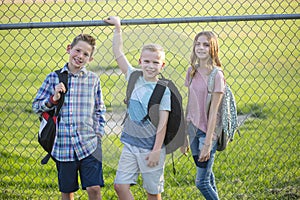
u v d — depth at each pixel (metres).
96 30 10.95
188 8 17.39
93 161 4.89
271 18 5.61
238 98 10.02
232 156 7.32
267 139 7.40
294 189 6.23
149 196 4.79
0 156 7.31
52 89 4.91
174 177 6.43
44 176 6.74
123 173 4.66
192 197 6.12
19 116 8.88
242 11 17.53
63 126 4.87
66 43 13.97
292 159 7.13
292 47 13.80
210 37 4.93
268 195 6.14
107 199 6.13
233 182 6.48
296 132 8.20
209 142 4.98
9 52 13.66
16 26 5.23
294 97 10.09
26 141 8.03
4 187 6.36
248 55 12.86
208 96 4.92
